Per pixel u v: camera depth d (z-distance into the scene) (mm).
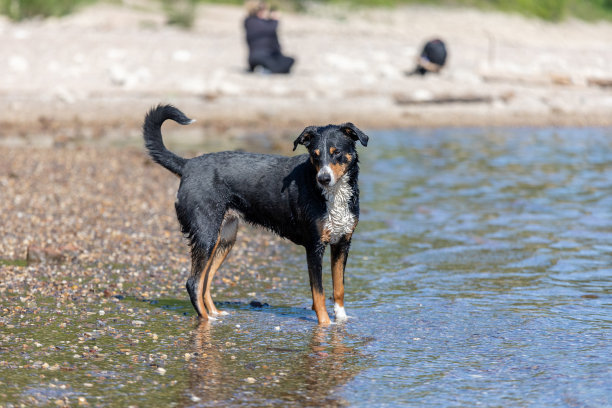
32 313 8328
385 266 10539
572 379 6719
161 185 14891
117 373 6801
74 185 14484
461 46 31672
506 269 10336
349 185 8008
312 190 8039
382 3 40562
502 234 12148
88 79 23625
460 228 12531
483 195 14883
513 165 17672
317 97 23406
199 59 26516
